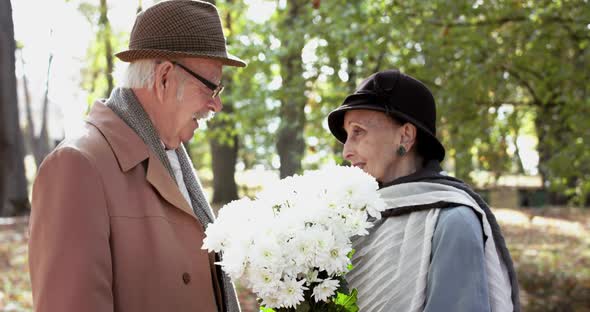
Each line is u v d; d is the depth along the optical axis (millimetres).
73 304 1960
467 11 6387
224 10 9078
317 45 7086
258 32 7617
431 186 2240
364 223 2035
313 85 7410
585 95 6777
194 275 2277
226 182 20281
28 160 34375
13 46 14570
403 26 6500
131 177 2230
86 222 2033
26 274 8844
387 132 2311
